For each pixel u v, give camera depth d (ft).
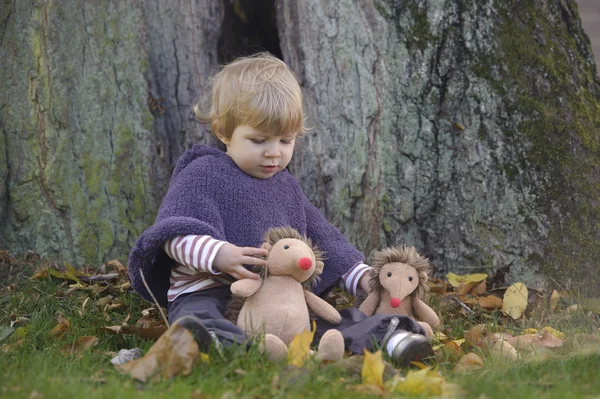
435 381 4.46
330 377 4.54
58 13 6.68
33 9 6.68
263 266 5.01
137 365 4.57
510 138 6.68
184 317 4.66
